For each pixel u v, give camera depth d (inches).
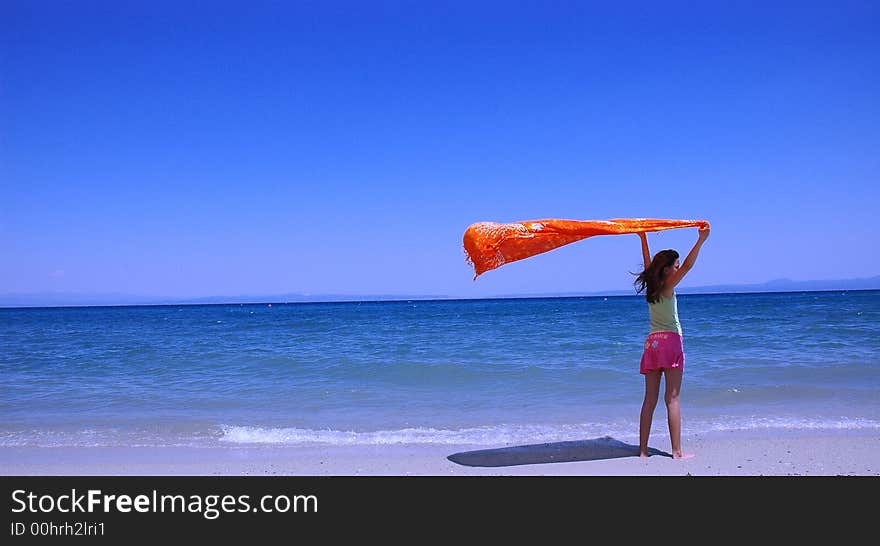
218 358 602.2
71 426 329.4
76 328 1306.6
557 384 434.0
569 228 238.4
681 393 388.8
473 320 1344.7
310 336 884.0
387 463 249.9
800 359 514.3
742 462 241.0
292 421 339.3
